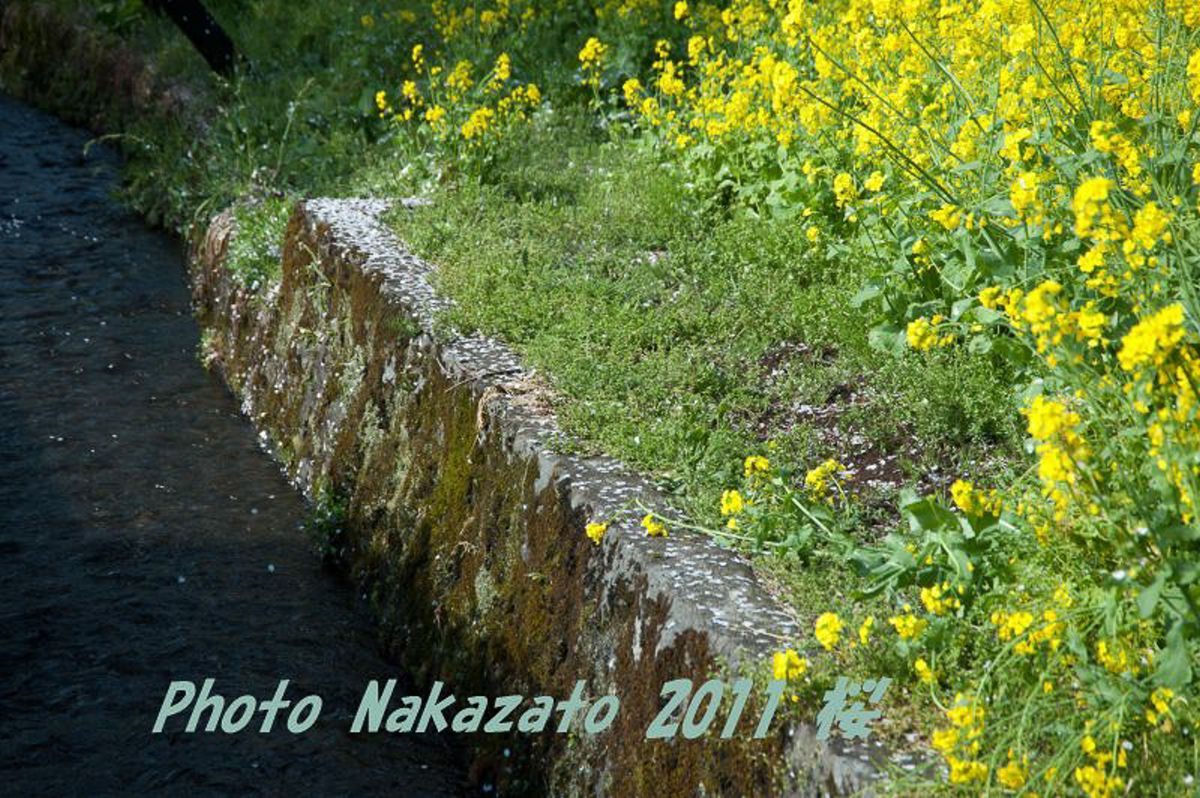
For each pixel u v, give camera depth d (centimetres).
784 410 614
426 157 957
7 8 1714
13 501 767
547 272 749
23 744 577
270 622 673
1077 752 363
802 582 464
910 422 580
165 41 1450
